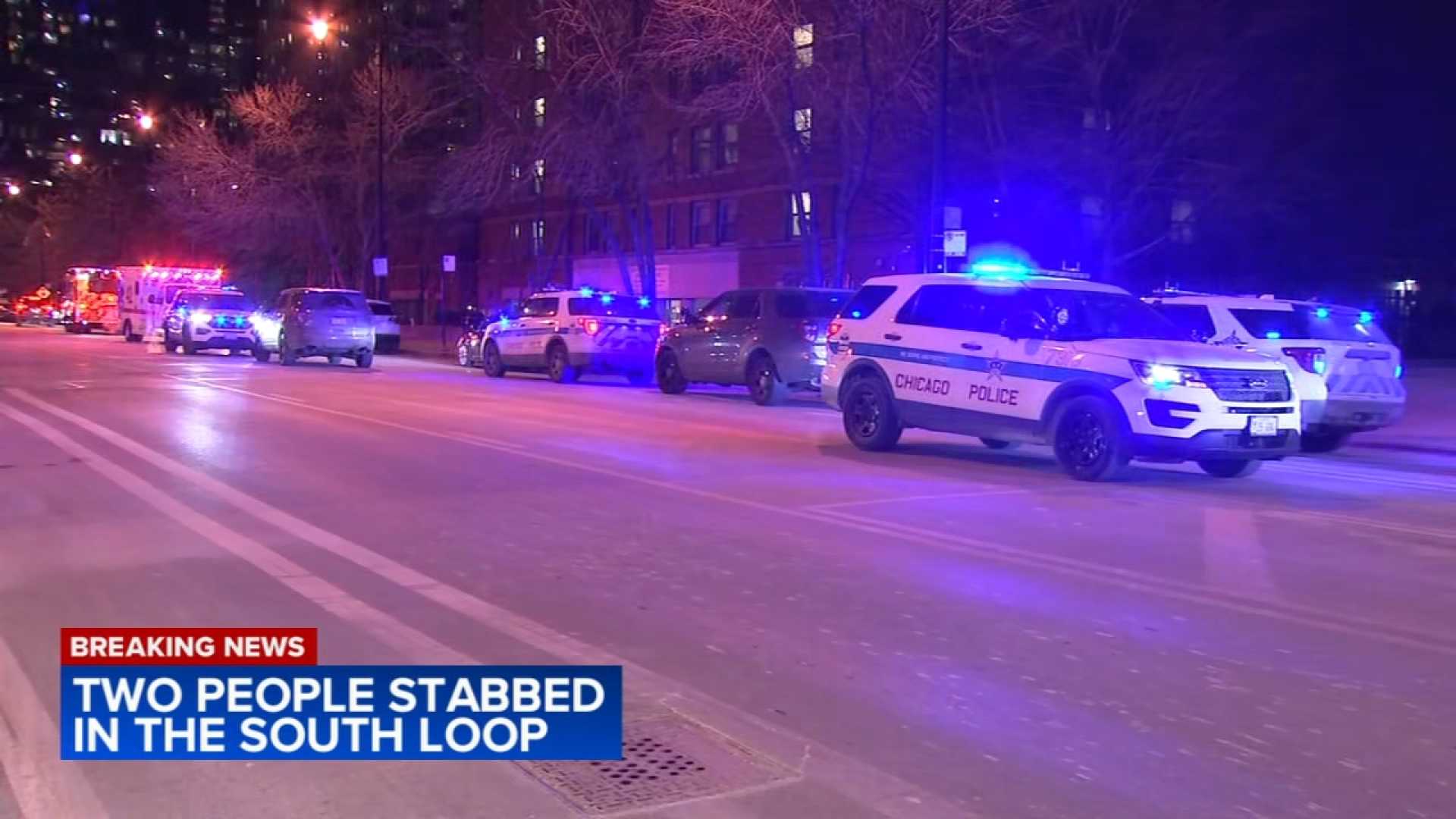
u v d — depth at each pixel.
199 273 46.84
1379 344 15.49
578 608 7.28
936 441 16.14
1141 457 11.89
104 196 78.12
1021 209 28.52
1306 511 10.80
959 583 7.91
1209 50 27.55
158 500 10.90
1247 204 29.88
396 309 74.75
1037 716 5.49
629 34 31.59
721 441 15.60
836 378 14.94
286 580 7.95
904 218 32.00
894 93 26.77
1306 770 4.89
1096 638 6.70
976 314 13.56
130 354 36.75
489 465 13.20
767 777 4.82
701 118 34.62
